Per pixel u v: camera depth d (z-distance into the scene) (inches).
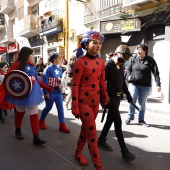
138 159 149.8
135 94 229.3
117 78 145.6
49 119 257.1
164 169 135.9
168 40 372.8
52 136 195.8
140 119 237.6
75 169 132.7
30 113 170.6
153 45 407.2
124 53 141.9
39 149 164.9
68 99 314.8
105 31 450.6
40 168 134.4
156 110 305.9
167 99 372.5
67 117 269.6
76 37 587.5
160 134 207.8
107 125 163.2
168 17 370.0
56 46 684.1
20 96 162.6
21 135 188.2
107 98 138.9
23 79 159.3
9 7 986.7
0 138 188.4
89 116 122.2
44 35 724.0
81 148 141.7
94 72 123.0
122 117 275.6
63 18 638.5
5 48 1126.4
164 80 379.9
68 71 309.4
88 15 517.3
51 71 203.9
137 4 398.6
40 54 792.9
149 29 412.2
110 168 135.1
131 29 411.5
